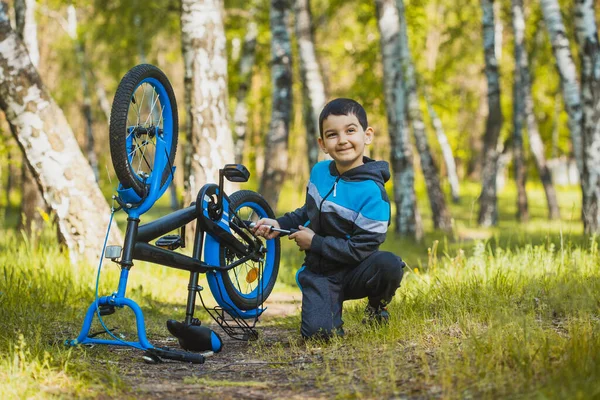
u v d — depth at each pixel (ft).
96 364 12.13
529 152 112.68
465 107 114.21
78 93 87.51
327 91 80.28
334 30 75.36
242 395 10.39
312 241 13.96
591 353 10.11
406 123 50.21
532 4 81.10
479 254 20.97
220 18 29.12
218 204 14.33
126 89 12.72
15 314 15.57
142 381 11.17
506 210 87.97
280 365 12.39
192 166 28.73
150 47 70.74
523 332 11.44
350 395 9.91
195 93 28.68
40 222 46.78
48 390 10.12
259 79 84.48
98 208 25.11
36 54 38.78
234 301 14.92
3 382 10.18
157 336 15.79
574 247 24.02
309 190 14.65
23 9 38.34
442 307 15.48
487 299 15.06
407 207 49.90
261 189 52.49
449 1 82.17
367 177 14.07
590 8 33.83
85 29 69.67
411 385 10.14
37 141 24.56
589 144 33.50
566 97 37.22
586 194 33.50
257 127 95.81
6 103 24.48
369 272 14.03
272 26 52.01
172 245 13.65
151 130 13.56
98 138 103.14
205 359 13.12
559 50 37.11
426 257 36.63
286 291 26.63
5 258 24.22
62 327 15.60
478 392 9.45
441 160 126.21
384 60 49.93
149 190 13.16
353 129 14.01
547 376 9.48
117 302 12.73
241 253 15.01
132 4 64.08
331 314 13.84
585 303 13.53
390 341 12.96
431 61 84.79
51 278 20.66
